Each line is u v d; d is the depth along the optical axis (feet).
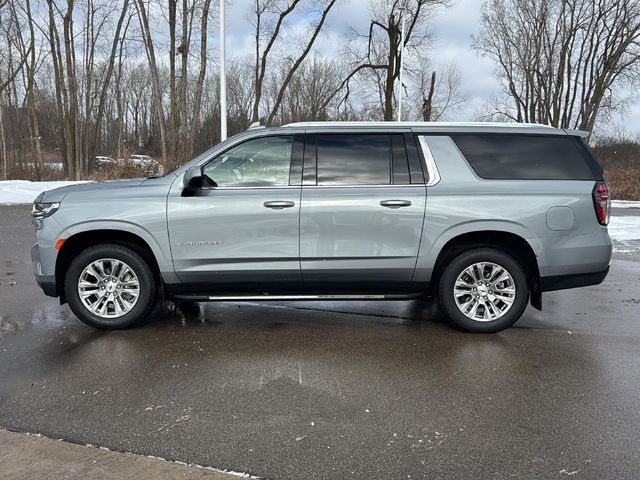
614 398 11.06
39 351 13.70
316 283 14.99
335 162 14.87
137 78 189.06
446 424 9.93
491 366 12.85
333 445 9.16
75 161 107.34
